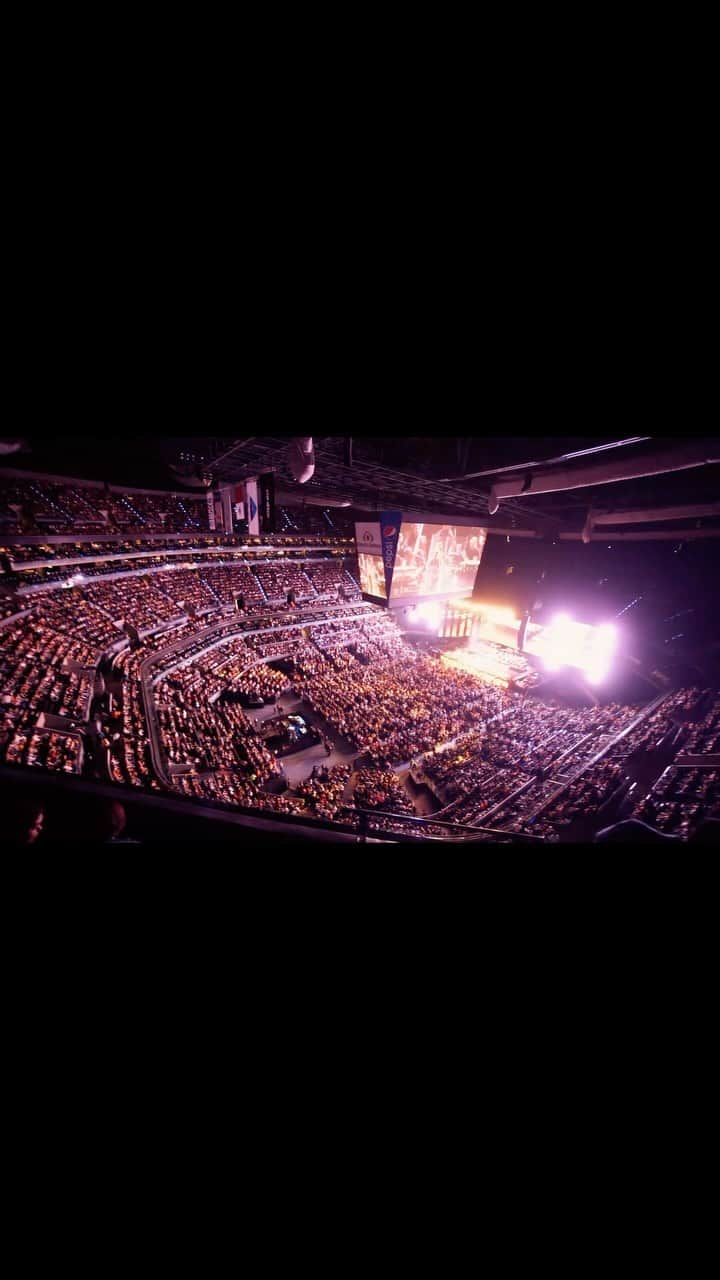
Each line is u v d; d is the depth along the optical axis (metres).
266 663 33.84
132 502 35.03
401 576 17.42
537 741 24.19
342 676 33.00
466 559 19.47
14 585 24.55
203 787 17.42
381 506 18.92
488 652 38.47
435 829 15.27
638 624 24.25
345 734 25.94
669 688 23.89
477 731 26.73
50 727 16.69
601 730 23.33
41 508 28.45
